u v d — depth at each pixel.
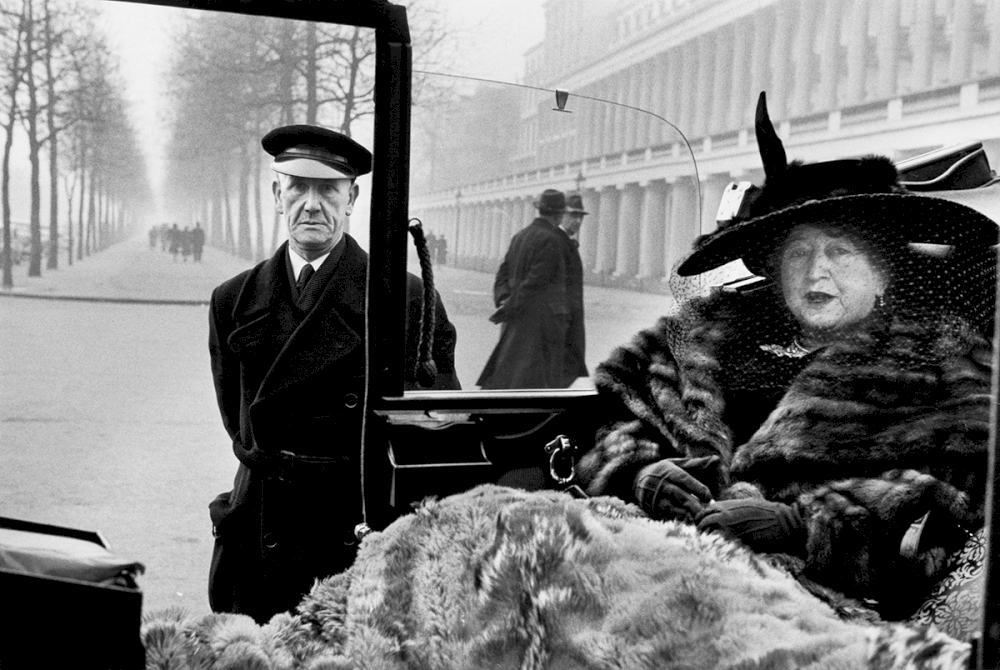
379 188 1.75
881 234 1.63
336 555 2.46
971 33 10.76
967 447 1.55
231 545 2.54
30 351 9.20
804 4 11.81
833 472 1.60
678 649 1.20
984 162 2.12
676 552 1.37
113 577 1.37
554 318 3.46
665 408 1.80
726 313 1.76
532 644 1.28
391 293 1.77
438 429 1.80
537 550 1.34
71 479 4.88
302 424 2.45
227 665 1.39
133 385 7.65
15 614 1.30
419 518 1.51
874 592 1.55
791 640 1.18
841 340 1.65
